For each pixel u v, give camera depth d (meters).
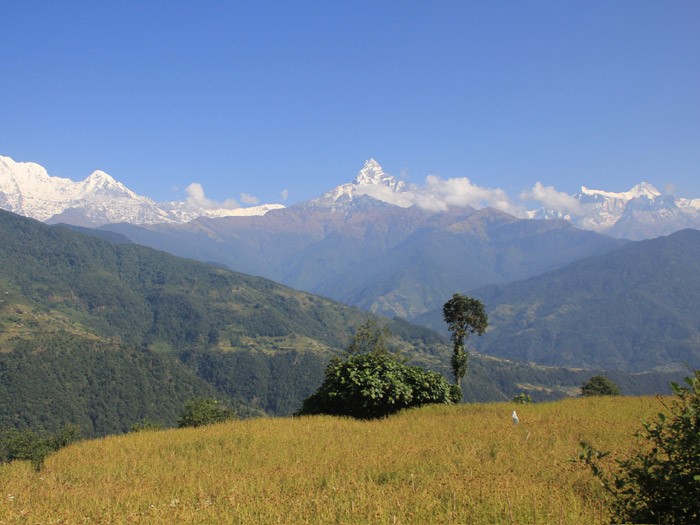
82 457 15.97
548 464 12.16
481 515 8.61
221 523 8.83
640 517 7.61
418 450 14.32
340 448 15.29
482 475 10.94
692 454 7.21
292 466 13.07
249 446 16.14
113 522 9.10
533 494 9.12
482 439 15.76
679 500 7.19
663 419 7.77
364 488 10.43
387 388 24.88
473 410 24.30
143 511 9.62
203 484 11.73
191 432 19.78
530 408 24.39
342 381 24.95
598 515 8.39
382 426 19.53
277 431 18.62
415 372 26.77
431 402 26.80
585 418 19.34
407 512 8.76
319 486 11.27
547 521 8.19
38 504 10.29
